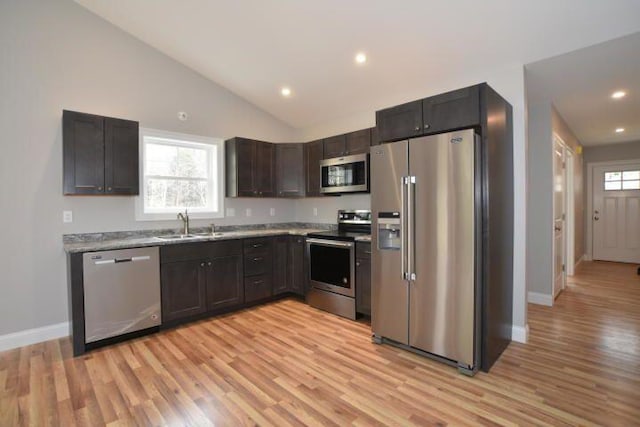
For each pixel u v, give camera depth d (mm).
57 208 3051
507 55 2801
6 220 2814
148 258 3023
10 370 2406
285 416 1875
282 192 4520
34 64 2932
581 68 2898
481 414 1873
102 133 3055
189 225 3947
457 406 1950
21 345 2855
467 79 3176
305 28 2990
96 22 3262
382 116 2912
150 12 3129
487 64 2957
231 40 3346
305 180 4492
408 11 2580
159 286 3098
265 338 2967
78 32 3160
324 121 4754
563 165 4562
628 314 3523
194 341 2908
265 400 2025
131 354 2662
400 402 1997
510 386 2158
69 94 3115
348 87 3832
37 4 2939
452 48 2877
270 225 4820
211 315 3572
